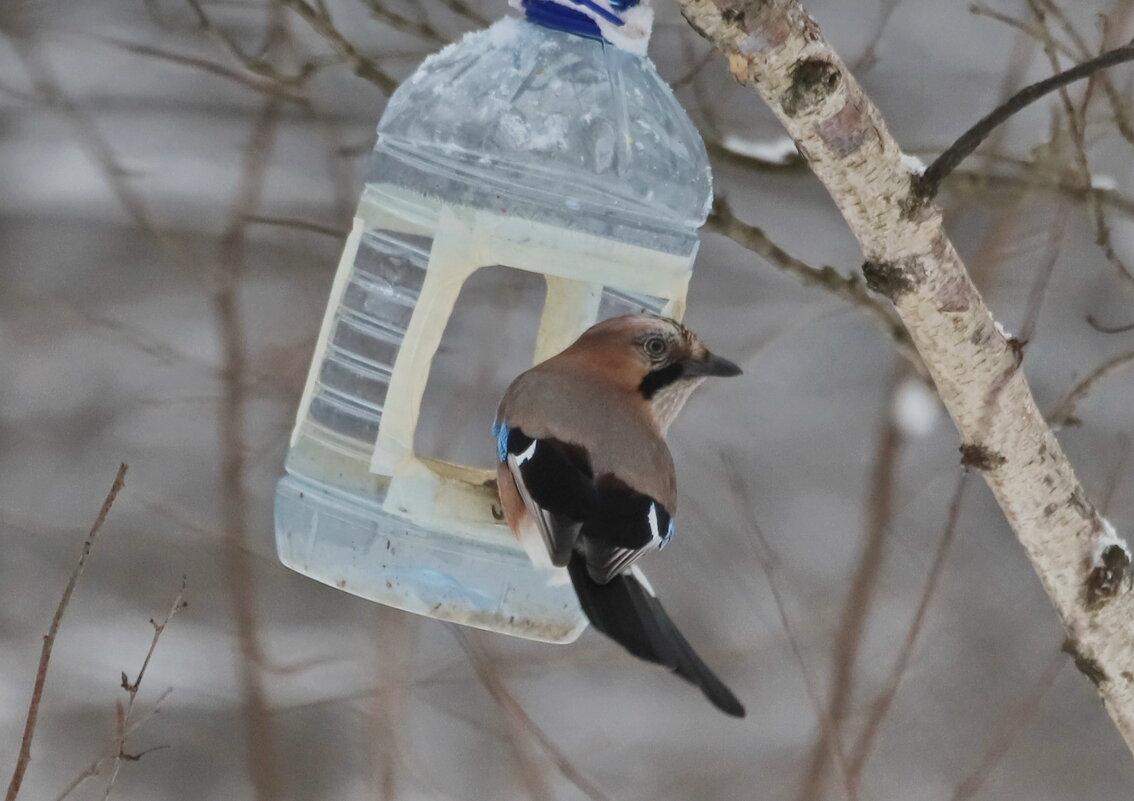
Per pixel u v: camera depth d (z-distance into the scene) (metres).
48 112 15.34
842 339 16.33
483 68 7.63
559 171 7.39
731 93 11.87
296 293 13.66
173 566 14.79
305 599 13.37
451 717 12.83
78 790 13.55
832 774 10.35
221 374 12.02
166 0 14.75
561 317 8.07
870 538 10.84
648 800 13.27
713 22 5.89
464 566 7.28
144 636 14.51
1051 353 15.32
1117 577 6.75
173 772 13.79
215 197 15.17
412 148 7.47
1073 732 14.07
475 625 7.33
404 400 7.25
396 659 11.45
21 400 15.72
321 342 7.52
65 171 15.79
